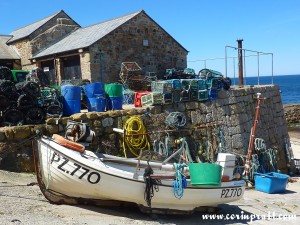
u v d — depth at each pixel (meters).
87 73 18.61
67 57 20.38
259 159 16.72
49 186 8.67
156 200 8.93
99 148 12.47
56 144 8.55
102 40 18.89
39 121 11.47
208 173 9.16
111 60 19.25
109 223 7.91
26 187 9.62
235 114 16.78
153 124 13.93
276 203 12.77
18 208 7.89
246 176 13.62
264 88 19.81
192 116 15.16
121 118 13.12
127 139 13.02
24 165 10.84
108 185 8.61
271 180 14.42
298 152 25.45
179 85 14.79
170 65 21.75
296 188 15.83
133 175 8.75
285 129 21.72
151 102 14.13
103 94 13.38
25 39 23.17
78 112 12.55
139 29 20.42
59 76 20.59
